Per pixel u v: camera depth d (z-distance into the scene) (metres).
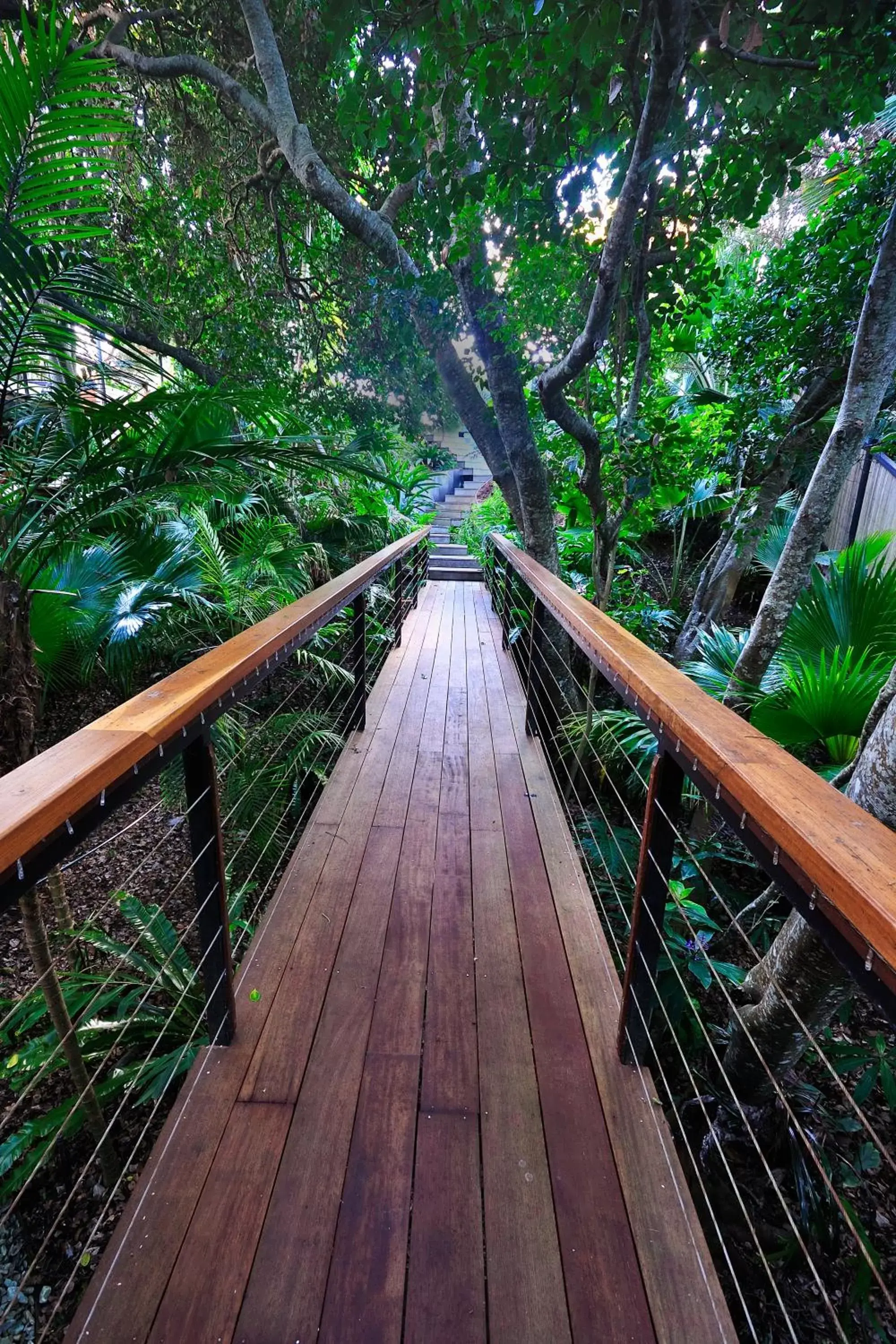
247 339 4.71
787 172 2.07
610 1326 0.93
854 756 2.69
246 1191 1.10
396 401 5.12
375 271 3.88
